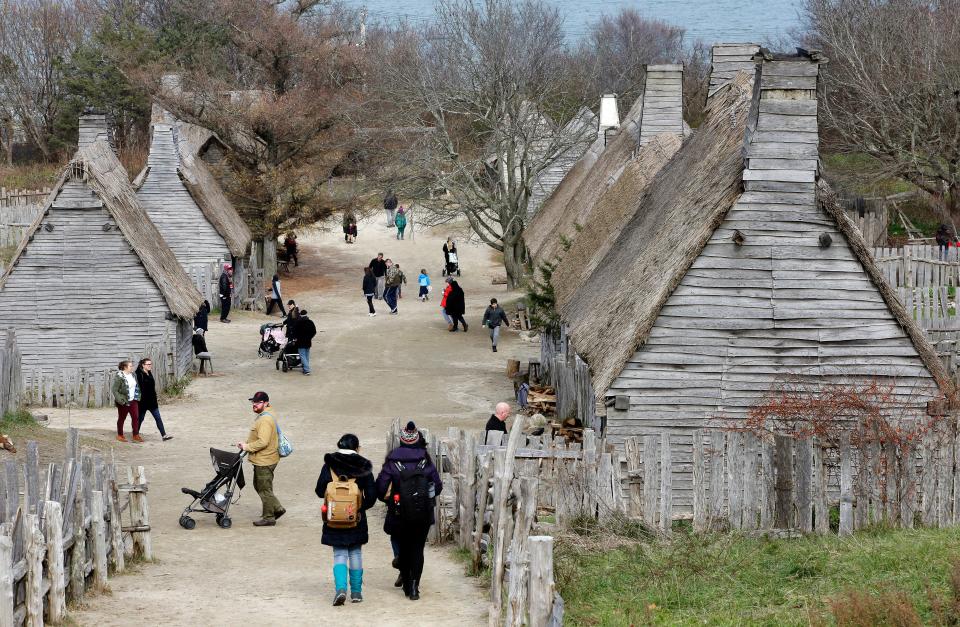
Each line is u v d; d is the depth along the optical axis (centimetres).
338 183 7050
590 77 6025
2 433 2195
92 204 3350
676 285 1973
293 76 6469
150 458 2377
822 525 1584
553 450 1683
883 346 1994
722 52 3428
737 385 1980
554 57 5809
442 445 1758
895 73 5112
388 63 5666
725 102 2498
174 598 1332
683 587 1318
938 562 1295
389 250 6969
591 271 2808
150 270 3341
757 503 1616
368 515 1930
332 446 2586
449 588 1396
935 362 1989
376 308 5272
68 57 8262
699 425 1977
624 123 4628
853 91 5578
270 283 5931
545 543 1020
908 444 1574
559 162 6022
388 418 2978
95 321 3366
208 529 1781
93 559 1338
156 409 2600
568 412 2594
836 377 1989
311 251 6956
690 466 1972
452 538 1673
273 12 6450
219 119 6025
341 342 4303
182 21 7969
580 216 3969
